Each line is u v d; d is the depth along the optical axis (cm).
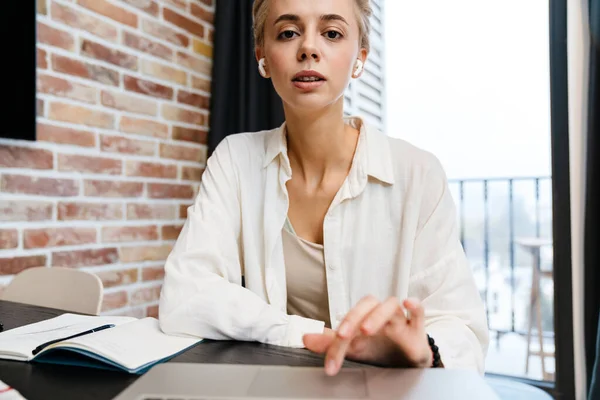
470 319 72
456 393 42
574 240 162
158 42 178
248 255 89
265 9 80
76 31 147
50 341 60
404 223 86
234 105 204
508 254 308
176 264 73
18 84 129
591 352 152
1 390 44
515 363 264
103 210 157
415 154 89
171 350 57
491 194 309
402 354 52
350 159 89
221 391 42
